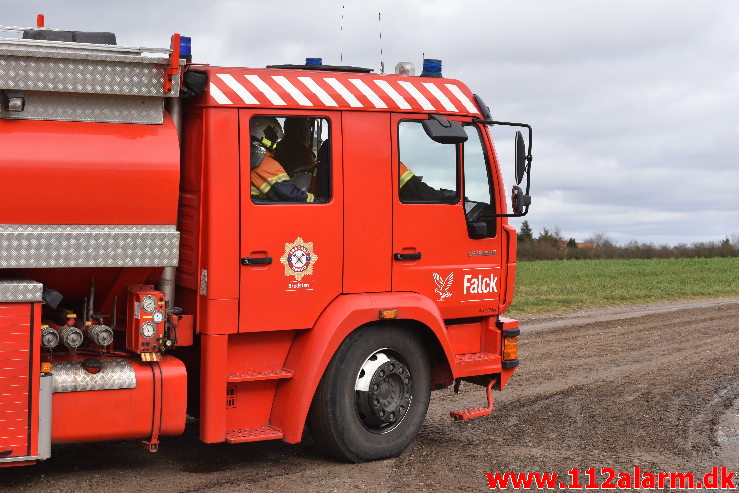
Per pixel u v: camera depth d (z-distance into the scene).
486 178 8.05
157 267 6.43
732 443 8.47
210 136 6.60
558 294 23.56
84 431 6.18
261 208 6.79
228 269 6.67
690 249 59.16
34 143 5.95
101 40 6.50
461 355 8.12
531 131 7.80
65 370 6.16
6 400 5.88
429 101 7.65
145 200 6.23
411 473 7.14
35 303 5.95
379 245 7.36
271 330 6.88
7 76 5.86
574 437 8.56
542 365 12.70
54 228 6.04
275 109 6.87
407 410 7.59
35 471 6.77
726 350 14.40
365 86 7.36
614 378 11.77
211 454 7.50
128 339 6.61
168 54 6.30
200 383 6.74
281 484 6.71
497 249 8.14
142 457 7.31
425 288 7.63
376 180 7.34
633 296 23.55
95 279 6.38
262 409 7.09
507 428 8.88
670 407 10.01
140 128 6.33
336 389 7.16
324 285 7.10
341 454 7.27
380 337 7.39
